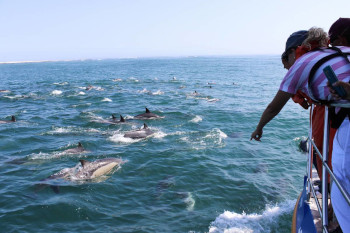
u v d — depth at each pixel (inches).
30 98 1117.7
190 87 1485.0
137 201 334.3
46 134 611.8
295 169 422.9
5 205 321.4
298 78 131.7
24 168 432.1
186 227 282.4
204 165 434.0
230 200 333.7
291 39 160.6
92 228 283.1
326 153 132.1
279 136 584.7
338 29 145.4
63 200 332.5
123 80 1916.8
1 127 667.4
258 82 1779.0
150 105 956.0
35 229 281.0
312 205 198.2
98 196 345.4
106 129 650.8
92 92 1280.8
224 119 741.9
